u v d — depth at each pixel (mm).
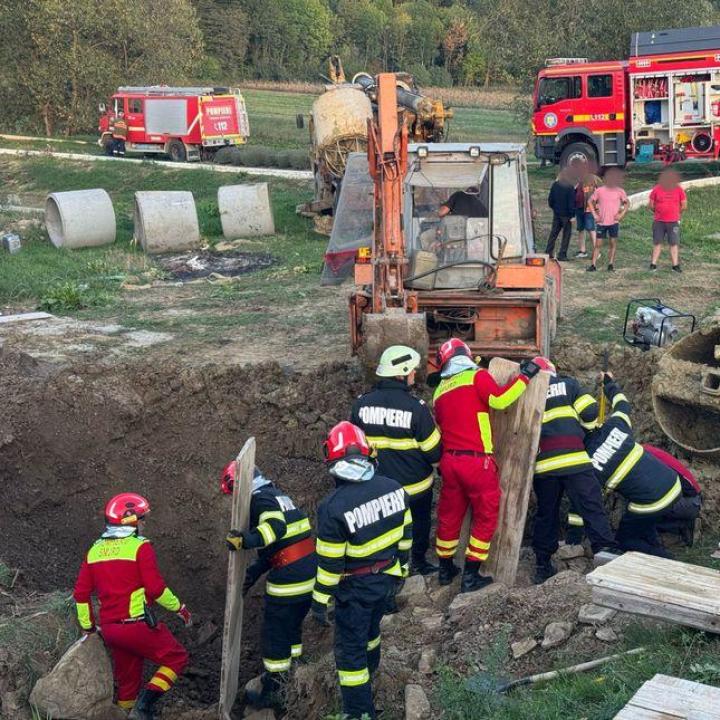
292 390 10336
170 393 10445
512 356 9539
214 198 26438
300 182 27500
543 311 9430
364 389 9828
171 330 12992
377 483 6242
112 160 33125
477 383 7246
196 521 9719
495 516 7344
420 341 8656
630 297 13570
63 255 18734
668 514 7309
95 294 15266
